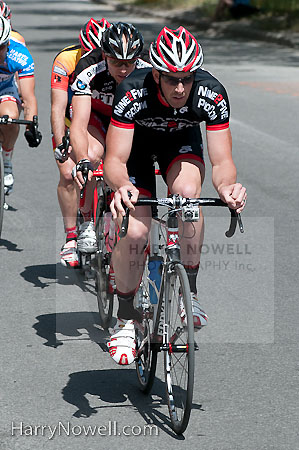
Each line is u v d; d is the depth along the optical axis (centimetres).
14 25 5941
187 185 891
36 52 4262
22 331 1057
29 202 1677
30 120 1419
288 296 1169
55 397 879
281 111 2689
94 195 1108
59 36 5128
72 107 1071
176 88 823
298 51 4403
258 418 825
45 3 8806
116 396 885
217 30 5491
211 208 1633
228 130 893
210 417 827
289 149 2153
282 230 1480
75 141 1041
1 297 1178
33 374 934
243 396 874
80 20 6456
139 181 902
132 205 795
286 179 1847
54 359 978
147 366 889
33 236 1466
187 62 809
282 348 998
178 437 791
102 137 1117
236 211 815
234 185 812
